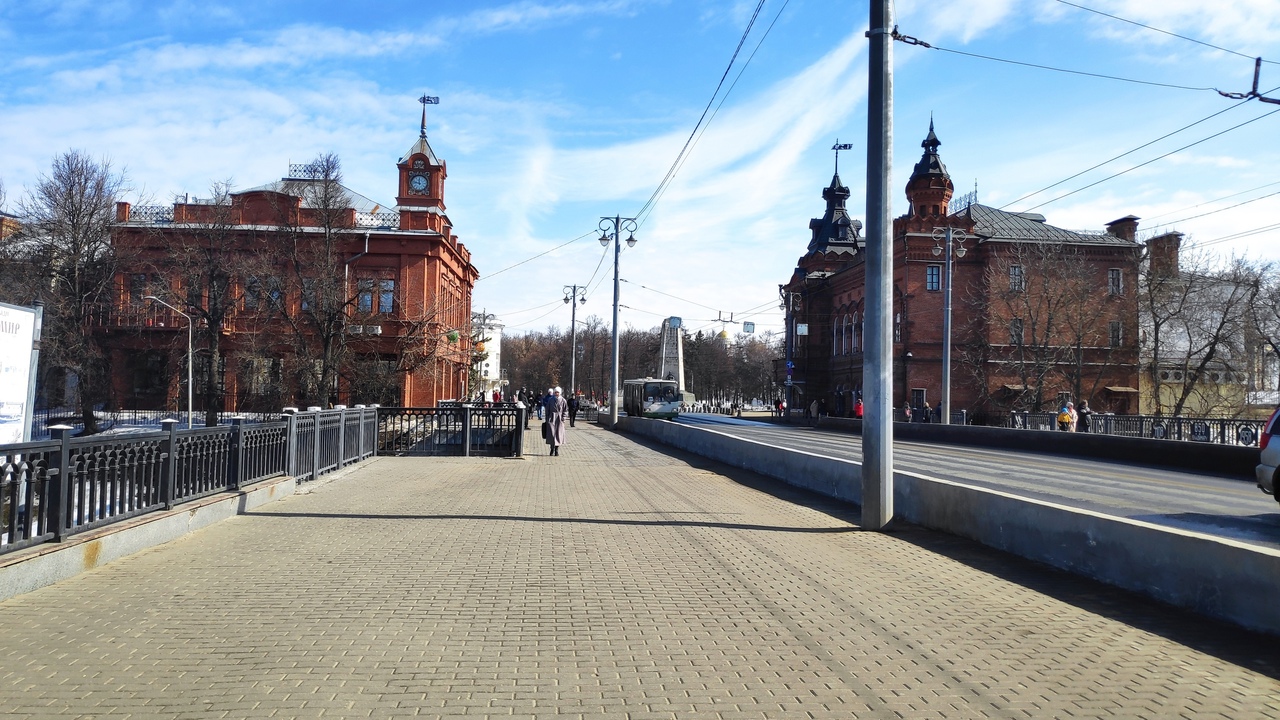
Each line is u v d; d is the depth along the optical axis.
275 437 12.07
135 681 4.40
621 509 11.60
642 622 5.75
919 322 49.91
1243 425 23.86
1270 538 9.52
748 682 4.54
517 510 11.29
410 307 41.59
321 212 35.28
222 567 7.30
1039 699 4.30
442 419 21.56
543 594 6.53
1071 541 7.56
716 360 104.44
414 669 4.68
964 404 49.47
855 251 69.44
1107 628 5.70
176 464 8.94
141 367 41.12
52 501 6.73
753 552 8.44
